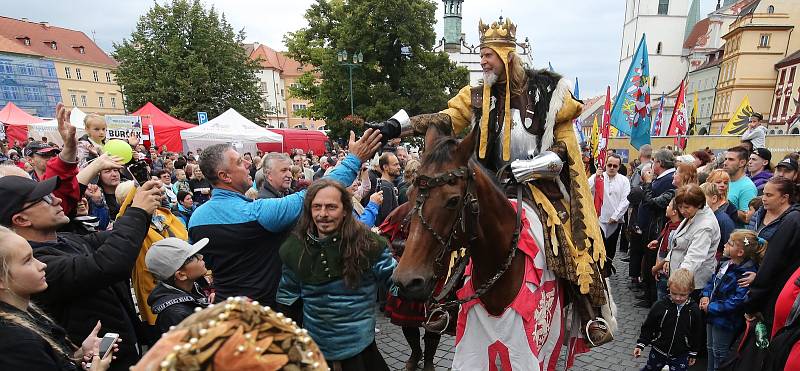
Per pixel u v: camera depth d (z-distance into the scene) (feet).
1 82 137.28
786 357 7.76
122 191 11.79
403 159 27.63
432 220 5.84
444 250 5.98
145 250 10.13
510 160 8.39
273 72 213.46
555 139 8.27
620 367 12.63
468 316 7.66
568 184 8.49
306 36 92.73
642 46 28.43
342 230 7.40
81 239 7.88
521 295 6.92
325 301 7.55
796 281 7.64
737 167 15.46
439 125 8.43
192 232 8.40
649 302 17.49
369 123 8.59
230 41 109.40
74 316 6.75
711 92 149.69
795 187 10.77
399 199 18.69
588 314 7.88
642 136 28.76
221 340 2.19
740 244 10.14
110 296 7.29
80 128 38.60
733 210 13.79
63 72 156.46
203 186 27.12
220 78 103.55
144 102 98.32
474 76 181.16
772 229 10.71
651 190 17.65
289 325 2.51
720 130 139.03
